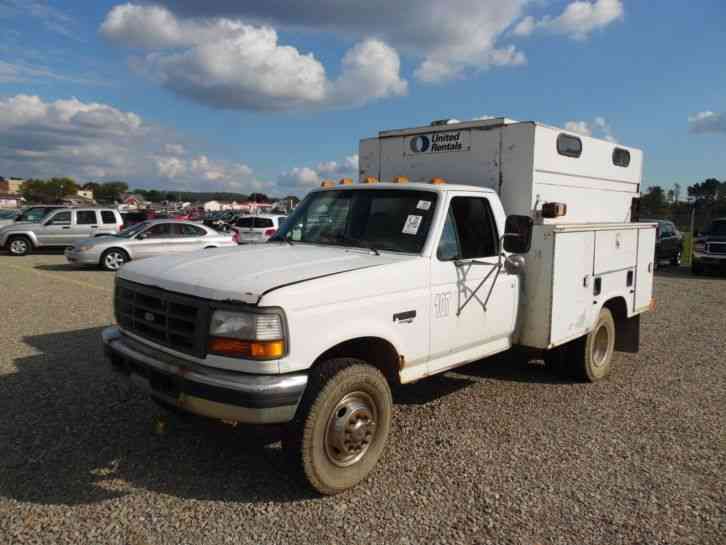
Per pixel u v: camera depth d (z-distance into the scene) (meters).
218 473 3.91
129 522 3.29
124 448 4.25
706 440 4.63
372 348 4.09
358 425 3.68
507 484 3.84
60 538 3.12
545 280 5.12
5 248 21.50
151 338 3.80
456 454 4.29
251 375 3.29
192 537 3.16
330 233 4.88
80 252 16.02
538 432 4.74
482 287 4.71
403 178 5.37
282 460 4.11
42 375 5.92
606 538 3.23
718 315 10.44
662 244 20.81
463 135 5.59
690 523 3.40
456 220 4.58
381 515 3.43
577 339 5.93
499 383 6.08
